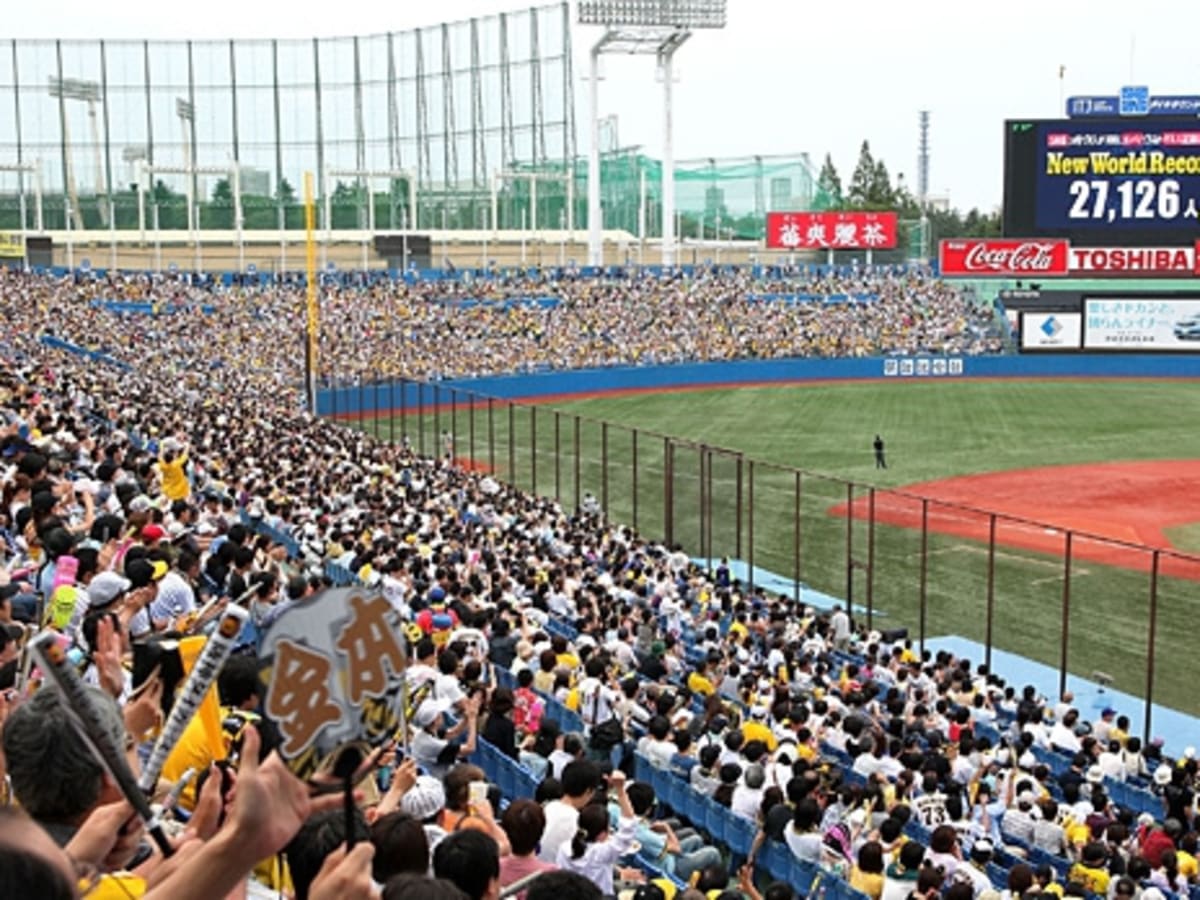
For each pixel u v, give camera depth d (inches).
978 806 656.4
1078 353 3467.0
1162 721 1031.0
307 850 166.2
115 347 2827.3
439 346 3282.5
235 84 5246.1
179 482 961.5
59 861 96.0
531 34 5246.1
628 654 832.9
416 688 555.2
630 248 4965.6
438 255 4788.4
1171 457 2283.5
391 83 5369.1
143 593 413.1
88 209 5157.5
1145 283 3954.2
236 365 2933.1
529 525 1327.5
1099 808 676.7
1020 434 2549.2
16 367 1707.7
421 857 211.0
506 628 764.0
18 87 5064.0
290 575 786.2
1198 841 661.3
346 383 2866.6
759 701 764.6
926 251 4817.9
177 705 139.6
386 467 1557.6
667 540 1437.0
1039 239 3405.5
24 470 665.0
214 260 4478.3
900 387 3307.1
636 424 2716.5
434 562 976.3
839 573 1501.0
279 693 125.1
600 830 385.4
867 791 571.5
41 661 125.0
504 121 5349.4
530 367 3260.3
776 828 533.0
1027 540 1662.2
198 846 147.6
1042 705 930.7
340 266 4601.4
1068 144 3353.8
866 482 2066.9
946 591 1422.2
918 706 808.9
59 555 468.4
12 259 3826.3
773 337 3590.1
